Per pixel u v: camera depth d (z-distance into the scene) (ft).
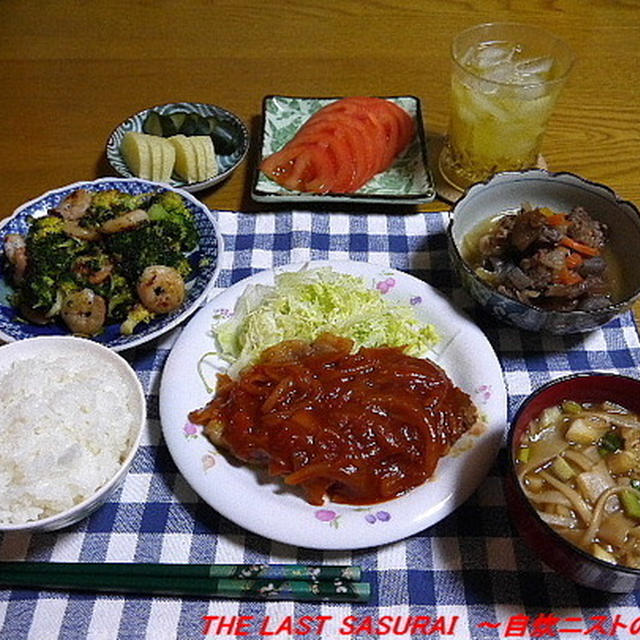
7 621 1.26
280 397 1.43
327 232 1.98
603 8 2.79
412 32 2.69
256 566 1.29
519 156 2.04
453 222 1.75
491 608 1.28
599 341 1.71
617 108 2.34
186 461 1.40
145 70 2.52
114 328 1.69
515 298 1.58
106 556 1.35
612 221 1.77
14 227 1.84
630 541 1.20
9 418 1.34
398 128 2.19
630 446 1.31
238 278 1.87
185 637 1.25
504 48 2.15
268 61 2.56
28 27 2.70
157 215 1.82
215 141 2.18
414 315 1.70
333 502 1.36
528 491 1.28
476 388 1.52
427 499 1.34
